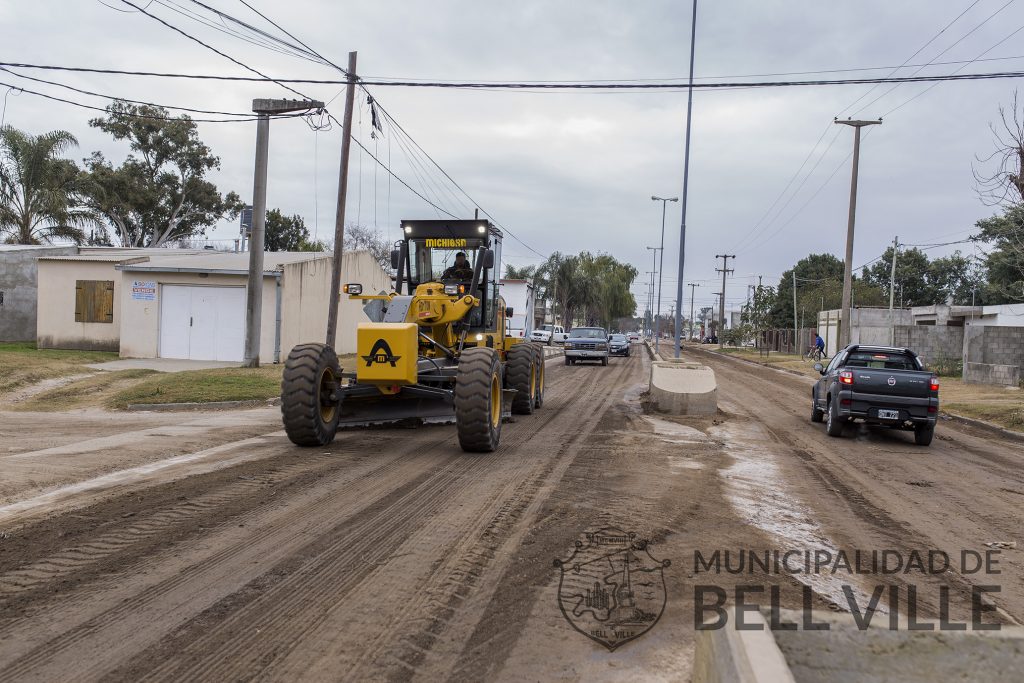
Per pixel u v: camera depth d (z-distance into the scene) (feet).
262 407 52.26
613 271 262.26
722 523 22.85
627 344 165.48
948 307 135.44
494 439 34.12
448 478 28.07
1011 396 71.92
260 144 70.13
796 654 9.61
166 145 163.32
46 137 112.57
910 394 43.24
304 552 18.89
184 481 26.48
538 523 22.04
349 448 34.12
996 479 33.19
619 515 23.18
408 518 22.29
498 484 27.27
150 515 21.88
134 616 14.78
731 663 8.28
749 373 113.09
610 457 34.22
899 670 9.50
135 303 82.02
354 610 15.33
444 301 37.78
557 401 61.82
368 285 105.91
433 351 38.04
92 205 153.58
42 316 88.33
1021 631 9.61
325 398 34.76
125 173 157.79
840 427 45.09
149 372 65.16
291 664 12.94
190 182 166.71
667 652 13.65
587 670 12.94
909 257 233.76
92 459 30.42
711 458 35.14
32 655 13.05
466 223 43.19
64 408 51.42
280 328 80.94
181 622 14.53
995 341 93.04
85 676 12.35
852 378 44.04
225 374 62.44
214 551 18.76
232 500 23.82
